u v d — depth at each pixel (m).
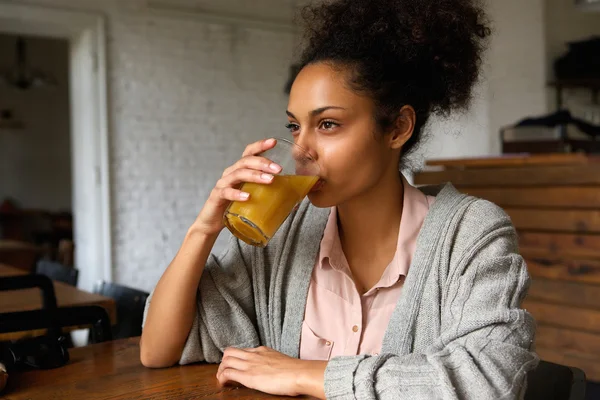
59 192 8.45
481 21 1.14
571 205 2.35
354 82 0.93
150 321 1.03
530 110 4.91
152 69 4.48
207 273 1.09
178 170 4.63
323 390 0.84
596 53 4.77
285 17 5.10
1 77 6.24
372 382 0.81
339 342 1.04
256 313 1.13
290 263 1.11
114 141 4.35
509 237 0.98
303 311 1.07
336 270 1.06
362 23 0.97
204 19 4.67
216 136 4.80
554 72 5.00
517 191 2.54
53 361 1.04
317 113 0.93
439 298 0.97
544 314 2.46
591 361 2.30
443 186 1.12
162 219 4.57
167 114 4.57
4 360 1.03
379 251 1.07
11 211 7.72
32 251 4.99
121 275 4.41
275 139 0.94
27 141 8.23
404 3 1.00
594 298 2.29
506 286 0.90
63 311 1.25
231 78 4.86
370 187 0.98
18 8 3.88
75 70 4.38
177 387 0.93
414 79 1.00
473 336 0.84
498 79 4.74
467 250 0.96
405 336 0.97
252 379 0.90
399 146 1.02
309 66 0.97
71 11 4.09
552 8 4.97
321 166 0.94
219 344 1.05
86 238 4.38
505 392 0.77
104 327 1.31
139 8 4.39
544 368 0.96
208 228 1.00
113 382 0.96
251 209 0.93
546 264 2.45
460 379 0.79
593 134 3.82
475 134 4.76
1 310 1.82
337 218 1.10
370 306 1.04
